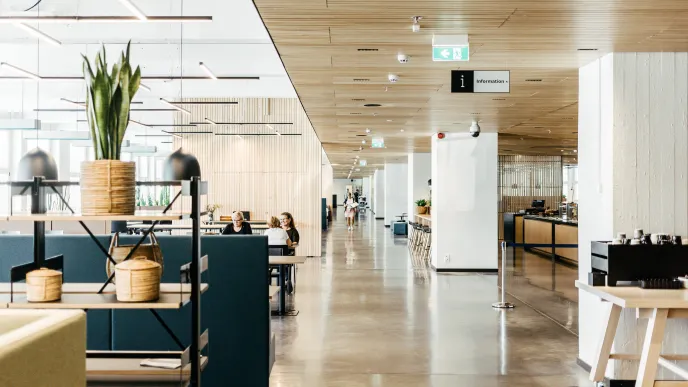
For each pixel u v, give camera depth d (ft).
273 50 39.27
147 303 10.28
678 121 17.01
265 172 50.78
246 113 51.03
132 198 11.09
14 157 53.31
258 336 15.28
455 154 40.50
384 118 33.76
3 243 15.08
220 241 15.23
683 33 15.06
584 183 18.74
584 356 17.94
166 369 11.23
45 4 29.86
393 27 15.26
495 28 15.14
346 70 20.70
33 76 33.35
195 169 20.15
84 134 46.85
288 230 33.68
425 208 61.05
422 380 16.51
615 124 16.89
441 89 24.29
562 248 47.14
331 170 120.88
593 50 16.90
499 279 36.99
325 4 13.30
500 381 16.43
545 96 25.81
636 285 14.78
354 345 20.47
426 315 25.70
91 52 37.99
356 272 40.16
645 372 13.28
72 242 15.02
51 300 10.41
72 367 5.33
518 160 71.72
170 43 37.50
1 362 4.11
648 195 16.88
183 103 47.39
